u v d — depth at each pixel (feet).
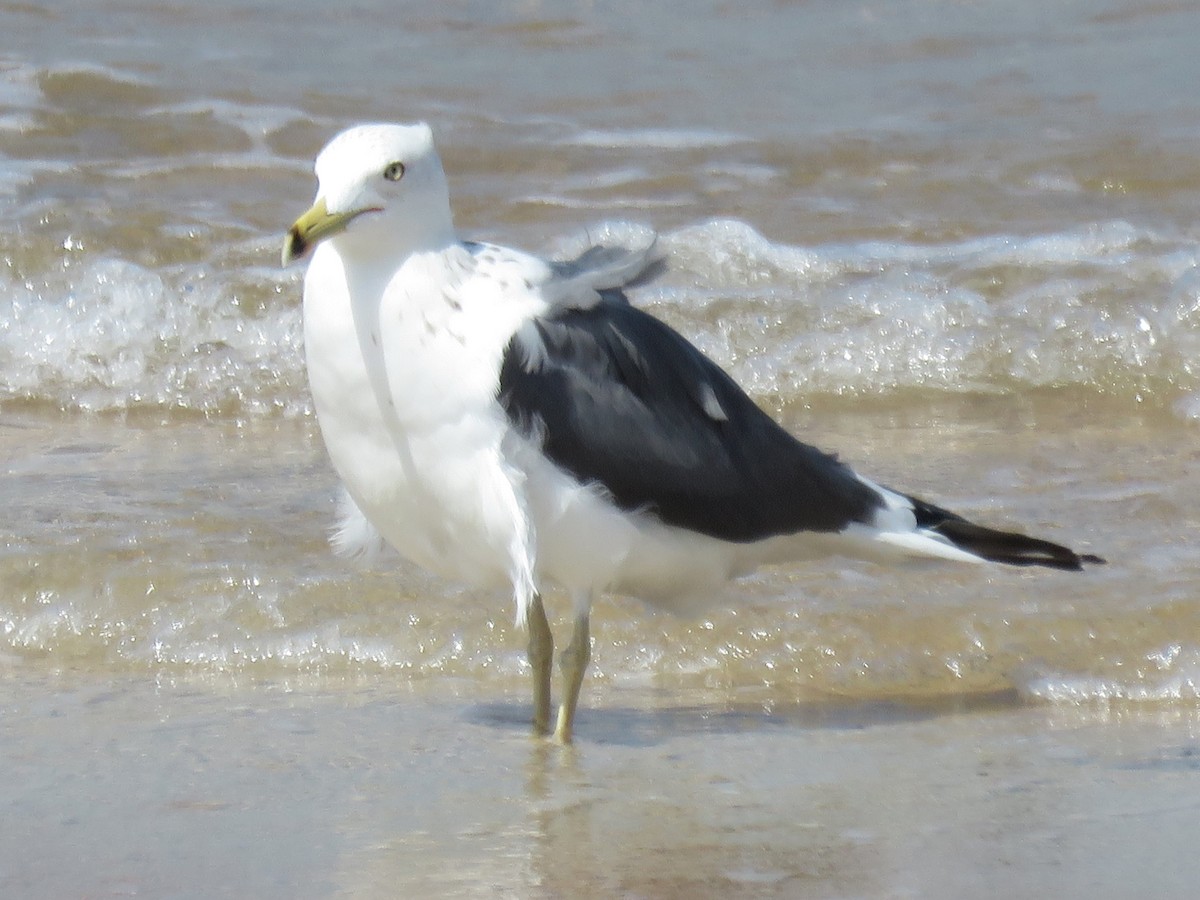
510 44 81.51
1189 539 38.32
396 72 77.71
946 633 34.06
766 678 33.17
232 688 32.45
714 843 25.53
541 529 29.50
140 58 77.15
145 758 28.94
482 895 23.67
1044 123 71.97
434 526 30.12
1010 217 62.28
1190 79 75.87
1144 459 44.73
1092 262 57.06
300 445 47.42
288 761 28.89
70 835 25.76
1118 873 24.22
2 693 32.01
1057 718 30.96
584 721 31.17
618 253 30.96
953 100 75.00
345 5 84.79
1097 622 33.96
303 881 24.13
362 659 33.76
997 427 48.60
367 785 27.89
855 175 67.26
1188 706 31.42
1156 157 67.77
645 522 30.12
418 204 28.66
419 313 28.60
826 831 25.95
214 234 59.98
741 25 84.02
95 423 50.01
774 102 75.25
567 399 28.99
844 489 31.83
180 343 53.62
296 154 68.54
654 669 33.63
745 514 30.86
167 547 37.73
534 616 30.71
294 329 54.03
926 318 53.88
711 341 53.36
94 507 40.73
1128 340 52.60
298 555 37.60
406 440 29.07
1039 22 83.51
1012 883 23.98
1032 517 39.93
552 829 26.07
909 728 30.63
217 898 23.57
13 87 72.95
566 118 73.15
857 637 34.06
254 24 82.53
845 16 84.74
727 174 67.26
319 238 28.12
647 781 28.12
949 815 26.55
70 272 56.13
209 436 48.55
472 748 29.68
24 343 53.47
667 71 78.69
